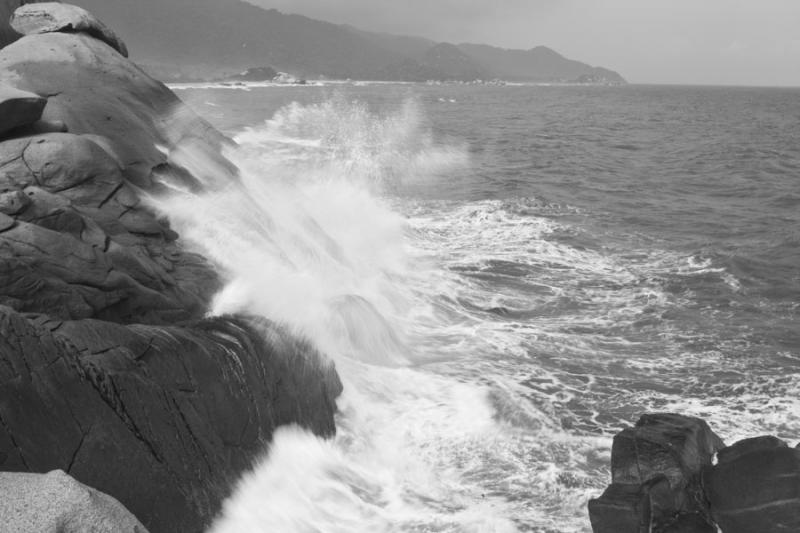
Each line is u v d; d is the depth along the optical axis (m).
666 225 21.02
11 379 5.30
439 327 12.34
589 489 7.72
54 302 6.75
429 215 21.30
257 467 7.11
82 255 7.18
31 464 5.21
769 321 13.14
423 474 7.99
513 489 7.73
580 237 19.16
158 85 12.30
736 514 6.56
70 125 9.83
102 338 6.21
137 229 8.51
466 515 7.23
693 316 13.32
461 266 16.00
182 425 6.43
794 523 6.39
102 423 5.75
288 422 7.82
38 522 4.46
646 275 15.70
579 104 121.00
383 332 10.73
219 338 7.48
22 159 8.05
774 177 31.52
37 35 11.30
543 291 14.59
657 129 62.53
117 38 13.02
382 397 9.42
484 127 58.66
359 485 7.67
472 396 9.62
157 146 10.89
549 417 9.27
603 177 30.67
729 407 9.80
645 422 7.52
